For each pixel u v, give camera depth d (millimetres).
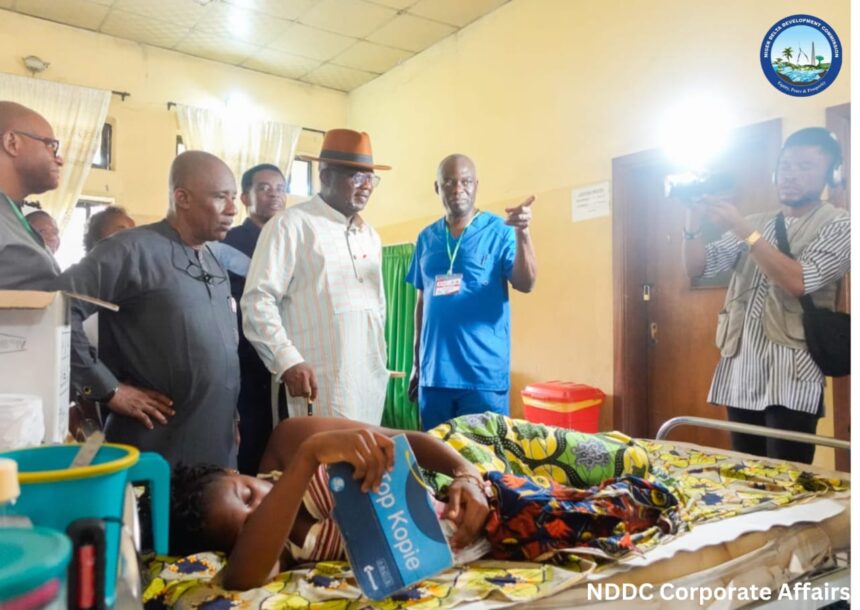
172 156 5133
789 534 1337
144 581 1033
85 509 567
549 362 3900
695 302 3234
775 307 2299
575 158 3754
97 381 1541
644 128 3352
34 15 4547
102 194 4781
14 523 543
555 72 3893
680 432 3293
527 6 4109
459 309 2598
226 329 1822
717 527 1315
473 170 2693
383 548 942
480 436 1666
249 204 2945
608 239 3547
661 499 1366
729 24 2947
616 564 1140
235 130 5355
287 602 958
